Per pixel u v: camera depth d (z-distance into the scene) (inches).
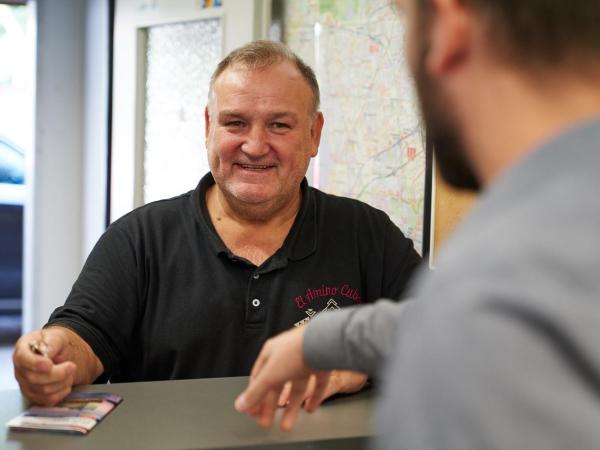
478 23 17.0
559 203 14.8
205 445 33.5
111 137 141.9
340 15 91.0
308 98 63.6
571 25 16.1
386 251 66.6
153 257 62.2
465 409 13.5
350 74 90.3
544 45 16.3
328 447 34.6
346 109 91.4
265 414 33.0
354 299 63.8
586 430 12.9
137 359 62.2
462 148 18.5
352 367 27.9
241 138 61.2
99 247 62.7
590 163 15.2
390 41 83.2
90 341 56.2
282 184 62.4
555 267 14.0
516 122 16.8
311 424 37.4
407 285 65.1
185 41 116.3
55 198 161.2
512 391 13.2
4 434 34.9
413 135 80.1
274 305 61.5
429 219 77.9
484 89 17.2
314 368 29.5
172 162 120.2
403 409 14.7
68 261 163.9
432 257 77.2
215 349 60.7
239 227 64.4
